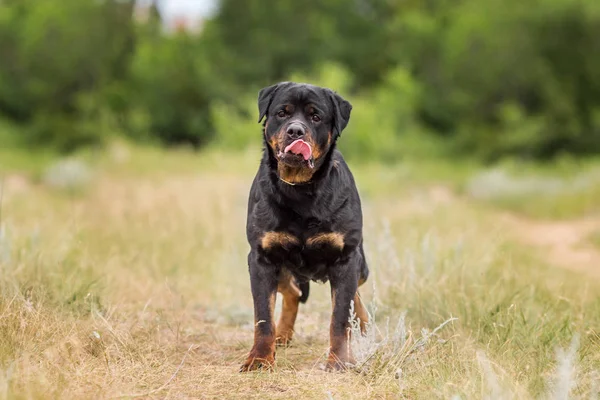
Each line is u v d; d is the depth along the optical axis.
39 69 34.84
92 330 5.25
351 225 5.18
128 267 7.86
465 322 5.70
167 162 23.55
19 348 4.63
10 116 36.12
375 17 45.25
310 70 39.97
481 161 31.66
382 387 4.48
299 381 4.65
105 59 36.28
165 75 37.69
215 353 5.55
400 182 22.30
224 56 39.81
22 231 8.45
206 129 37.72
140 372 4.69
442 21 41.12
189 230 10.46
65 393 4.04
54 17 34.81
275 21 41.09
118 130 33.12
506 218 16.17
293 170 4.98
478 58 33.44
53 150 31.95
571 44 33.00
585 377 4.37
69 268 6.89
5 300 5.37
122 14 39.47
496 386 3.88
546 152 32.47
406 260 6.92
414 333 5.53
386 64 42.22
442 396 4.16
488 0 34.59
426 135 34.34
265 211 5.16
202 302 7.38
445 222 12.16
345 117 5.41
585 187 19.55
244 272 7.97
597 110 32.56
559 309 6.18
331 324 5.15
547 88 32.38
